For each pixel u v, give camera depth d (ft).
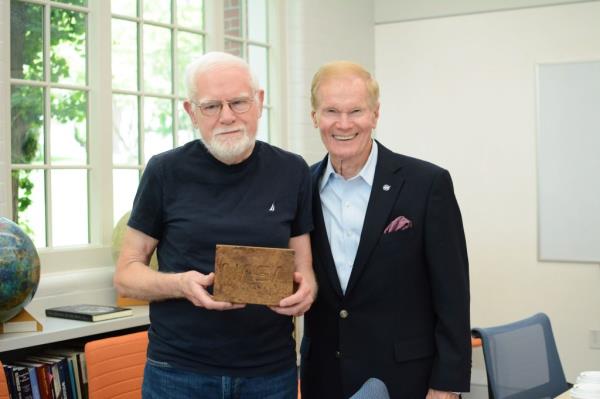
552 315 18.20
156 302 7.13
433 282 7.39
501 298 18.74
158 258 7.23
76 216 13.65
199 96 6.70
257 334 6.93
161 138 15.34
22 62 12.75
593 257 17.74
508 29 18.57
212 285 6.81
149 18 15.06
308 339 7.90
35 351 12.07
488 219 18.86
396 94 20.07
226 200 6.97
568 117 17.93
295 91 18.26
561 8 17.99
